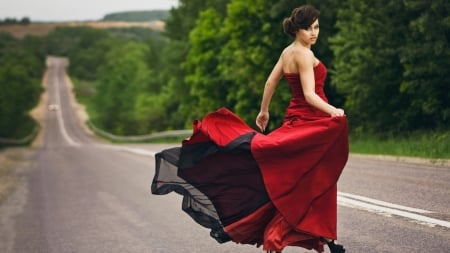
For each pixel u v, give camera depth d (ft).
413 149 54.24
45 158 94.02
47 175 58.90
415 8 65.21
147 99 280.72
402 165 43.04
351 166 43.96
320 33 99.66
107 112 385.91
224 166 15.14
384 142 65.92
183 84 226.79
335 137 14.42
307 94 14.74
